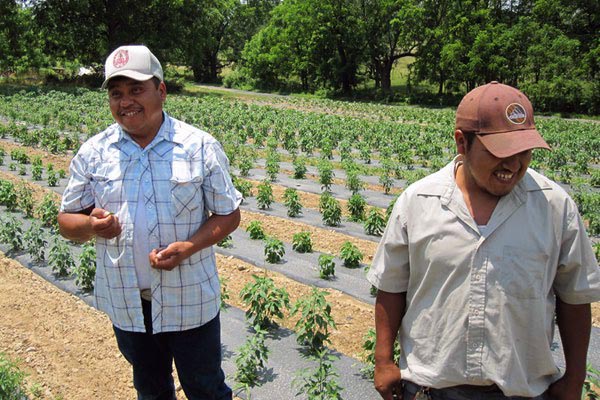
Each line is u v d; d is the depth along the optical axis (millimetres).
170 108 33969
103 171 3434
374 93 60219
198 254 3557
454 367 2689
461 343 2662
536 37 47969
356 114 40719
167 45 51844
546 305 2654
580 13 49781
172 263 3330
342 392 5348
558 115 45531
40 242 8609
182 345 3639
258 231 10336
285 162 19094
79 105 33156
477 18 52031
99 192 3445
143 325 3549
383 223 10812
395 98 57750
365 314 7102
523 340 2645
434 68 54750
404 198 2873
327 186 14602
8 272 8367
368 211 12969
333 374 4809
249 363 5402
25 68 54500
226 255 9406
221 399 3883
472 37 51250
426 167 18891
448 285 2684
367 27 59031
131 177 3398
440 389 2781
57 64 66562
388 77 61250
